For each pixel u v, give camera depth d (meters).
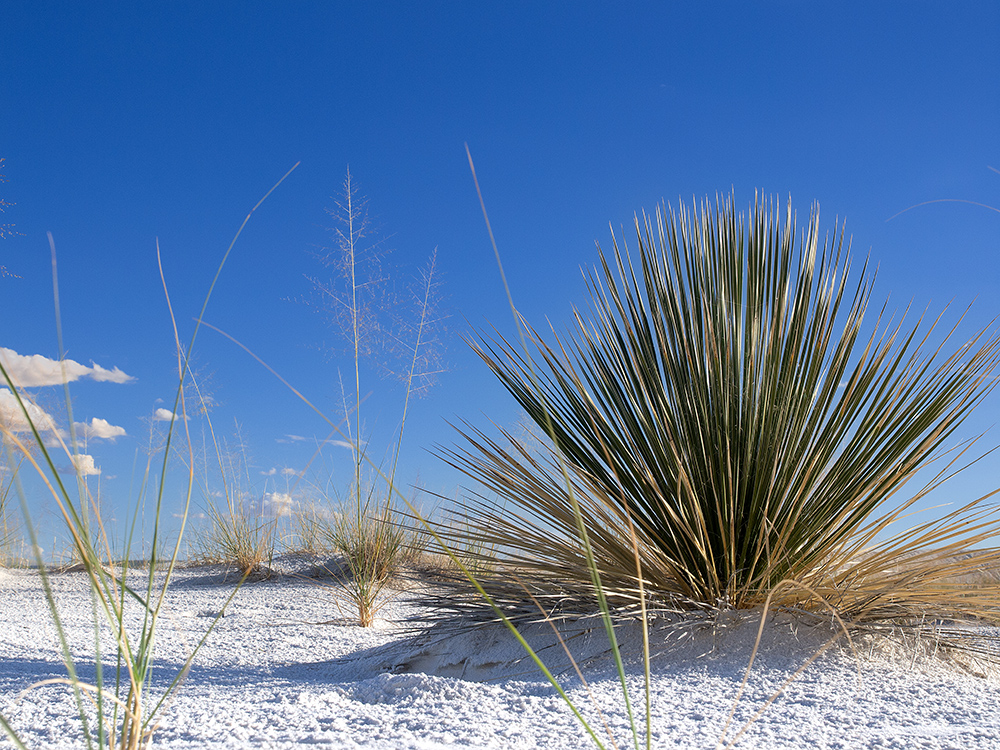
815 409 3.43
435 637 3.81
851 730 2.07
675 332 3.64
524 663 3.29
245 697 2.59
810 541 3.34
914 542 3.31
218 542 8.95
